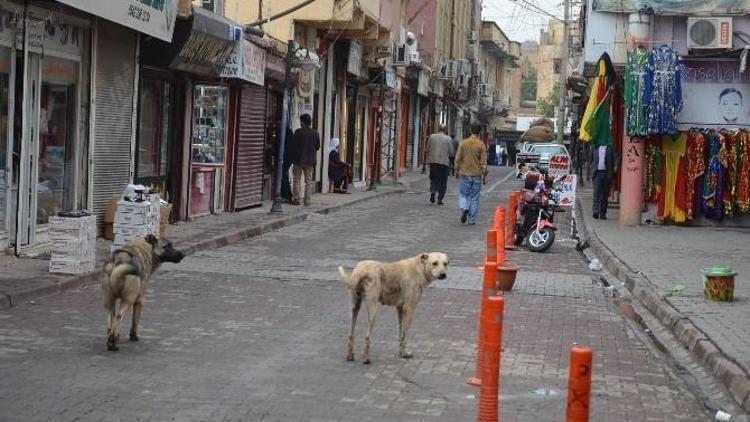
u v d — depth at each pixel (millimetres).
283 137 21906
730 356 8812
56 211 14453
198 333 9586
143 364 8172
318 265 14906
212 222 19312
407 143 49531
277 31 25547
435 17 51344
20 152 13039
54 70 14062
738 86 21719
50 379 7543
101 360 8242
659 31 21312
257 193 23547
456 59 59750
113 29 15492
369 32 29656
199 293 11961
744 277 14258
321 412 6941
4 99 12781
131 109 16375
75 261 11828
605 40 21469
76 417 6574
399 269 8602
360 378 7984
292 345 9203
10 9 12531
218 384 7629
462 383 7926
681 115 21953
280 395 7367
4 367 7840
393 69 37219
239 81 20750
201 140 20547
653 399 7777
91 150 15055
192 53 17047
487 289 7586
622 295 13344
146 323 9938
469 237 19609
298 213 22312
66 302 10734
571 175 20312
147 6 14609
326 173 29984
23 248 13211
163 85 18047
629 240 18781
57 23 13742
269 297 11914
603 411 7340
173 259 9289
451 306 11719
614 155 23234
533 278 14477
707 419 7254
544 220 17969
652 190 22062
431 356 8914
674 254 16828
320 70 29125
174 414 6750
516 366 8703
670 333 10742
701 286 13258
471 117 71125
